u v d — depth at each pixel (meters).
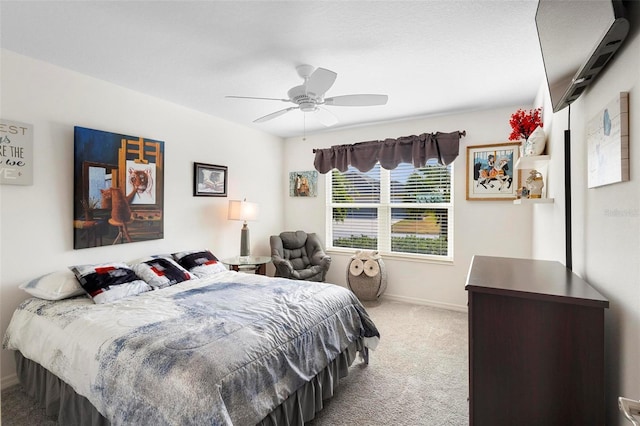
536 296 1.15
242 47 2.18
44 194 2.43
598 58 1.12
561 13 1.26
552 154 2.34
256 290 2.47
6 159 2.22
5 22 1.88
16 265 2.29
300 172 4.93
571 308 1.12
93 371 1.55
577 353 1.12
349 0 1.68
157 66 2.49
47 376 1.88
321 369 1.91
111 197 2.81
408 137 3.92
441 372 2.42
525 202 2.30
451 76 2.65
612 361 1.17
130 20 1.87
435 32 1.99
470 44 2.13
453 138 3.66
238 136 4.21
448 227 3.94
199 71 2.59
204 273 3.05
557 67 1.46
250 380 1.44
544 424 1.16
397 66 2.46
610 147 1.13
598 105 1.28
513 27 1.93
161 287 2.62
